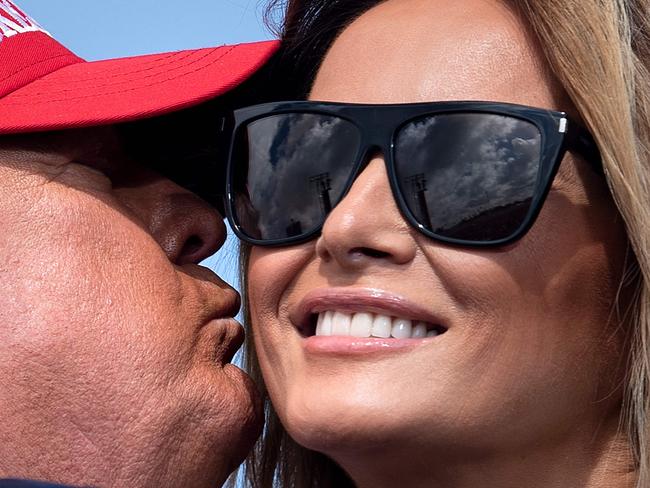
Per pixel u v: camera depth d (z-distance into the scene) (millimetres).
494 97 1285
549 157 1222
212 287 1440
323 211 1327
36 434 1235
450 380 1226
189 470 1330
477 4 1356
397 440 1231
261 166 1393
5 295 1245
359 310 1279
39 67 1404
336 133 1326
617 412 1353
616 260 1310
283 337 1375
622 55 1309
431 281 1250
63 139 1340
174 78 1429
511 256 1234
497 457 1287
